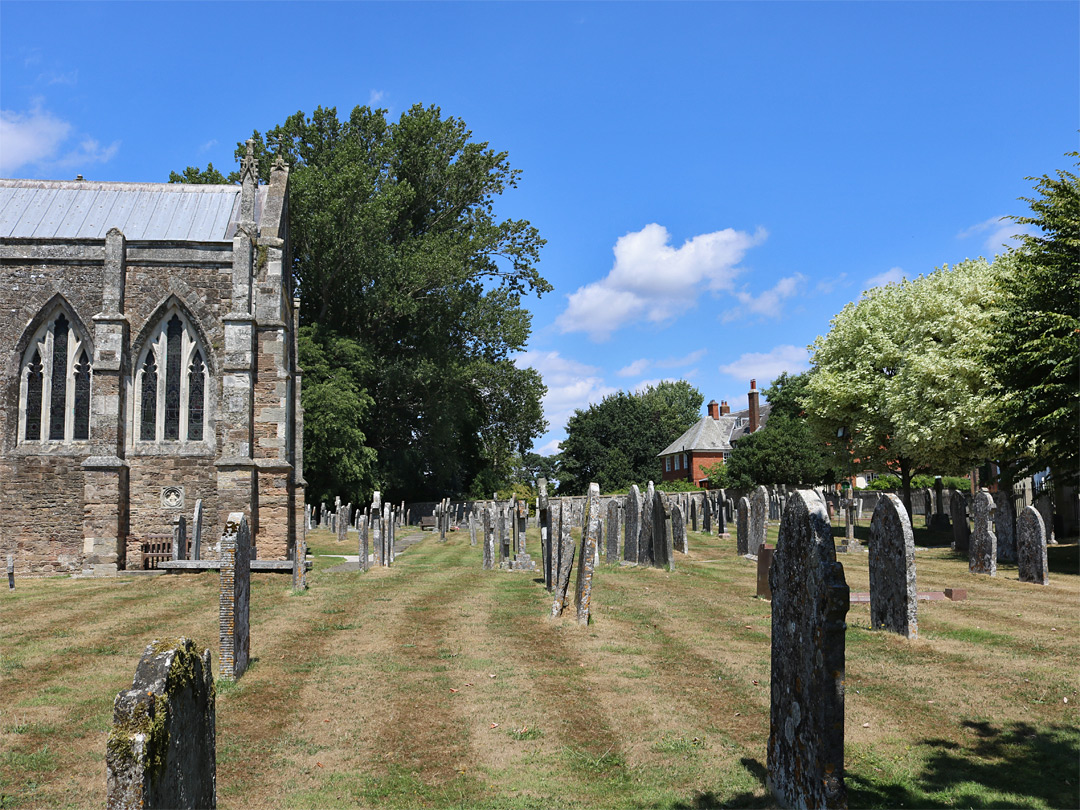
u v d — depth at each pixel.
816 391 37.22
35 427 24.98
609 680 9.64
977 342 29.45
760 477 55.88
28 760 7.20
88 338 25.19
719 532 34.31
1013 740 7.38
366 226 45.53
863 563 23.59
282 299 26.16
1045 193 23.78
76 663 11.08
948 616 13.50
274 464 24.83
